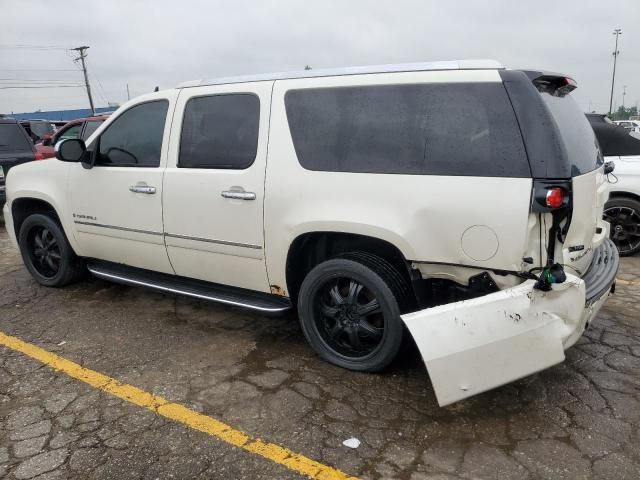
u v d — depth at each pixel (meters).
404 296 3.19
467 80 2.91
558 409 3.01
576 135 3.07
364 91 3.20
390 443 2.73
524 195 2.69
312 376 3.41
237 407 3.07
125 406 3.11
